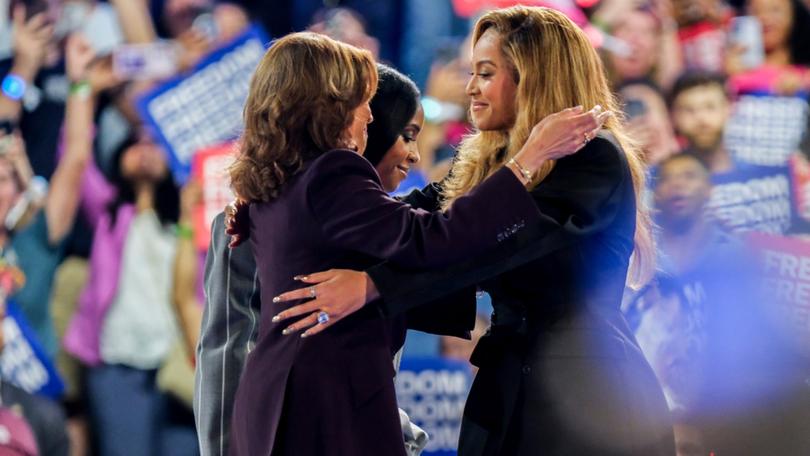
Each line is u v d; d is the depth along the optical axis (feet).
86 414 63.26
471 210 28.58
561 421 29.89
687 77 71.56
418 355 61.98
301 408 28.55
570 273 30.27
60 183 64.34
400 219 28.40
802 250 57.06
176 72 66.18
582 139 29.45
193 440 63.98
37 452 61.05
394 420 29.01
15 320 62.59
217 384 31.58
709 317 52.95
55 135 64.80
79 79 65.21
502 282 31.12
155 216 65.21
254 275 31.94
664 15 72.49
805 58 74.18
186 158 65.72
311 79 28.91
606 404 29.76
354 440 28.55
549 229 29.37
